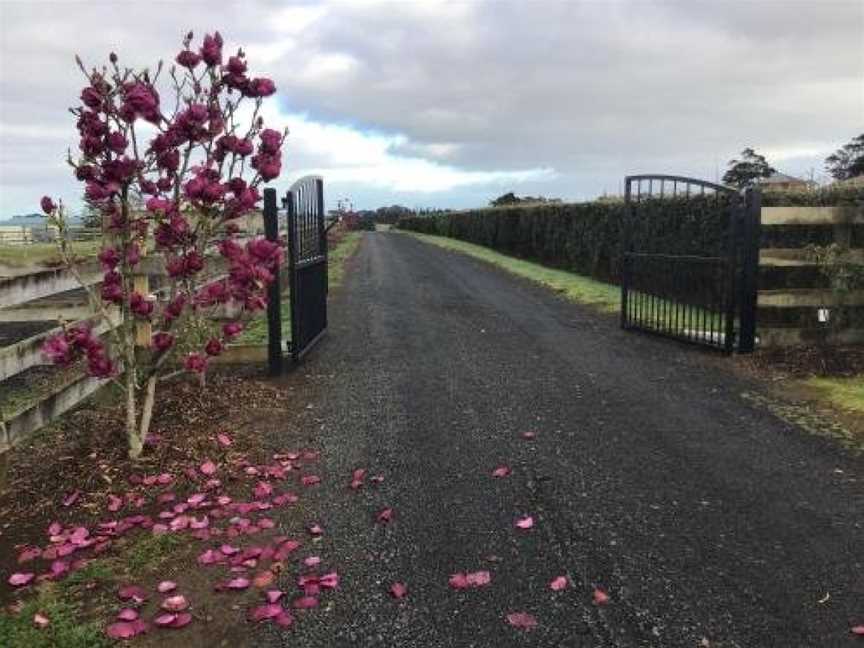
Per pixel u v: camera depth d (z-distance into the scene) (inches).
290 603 136.9
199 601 138.4
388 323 431.5
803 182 430.0
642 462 204.8
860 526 165.2
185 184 189.9
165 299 281.0
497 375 303.0
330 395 274.4
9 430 189.8
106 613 134.7
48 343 188.5
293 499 182.1
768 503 177.5
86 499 185.2
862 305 333.7
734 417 244.7
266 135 204.8
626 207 405.1
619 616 130.9
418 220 2411.4
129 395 205.8
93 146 181.9
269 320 299.9
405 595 138.5
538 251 895.7
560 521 168.7
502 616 131.3
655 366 318.0
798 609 133.0
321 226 378.9
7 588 144.3
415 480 193.8
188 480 195.2
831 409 249.9
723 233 375.9
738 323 342.6
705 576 144.3
